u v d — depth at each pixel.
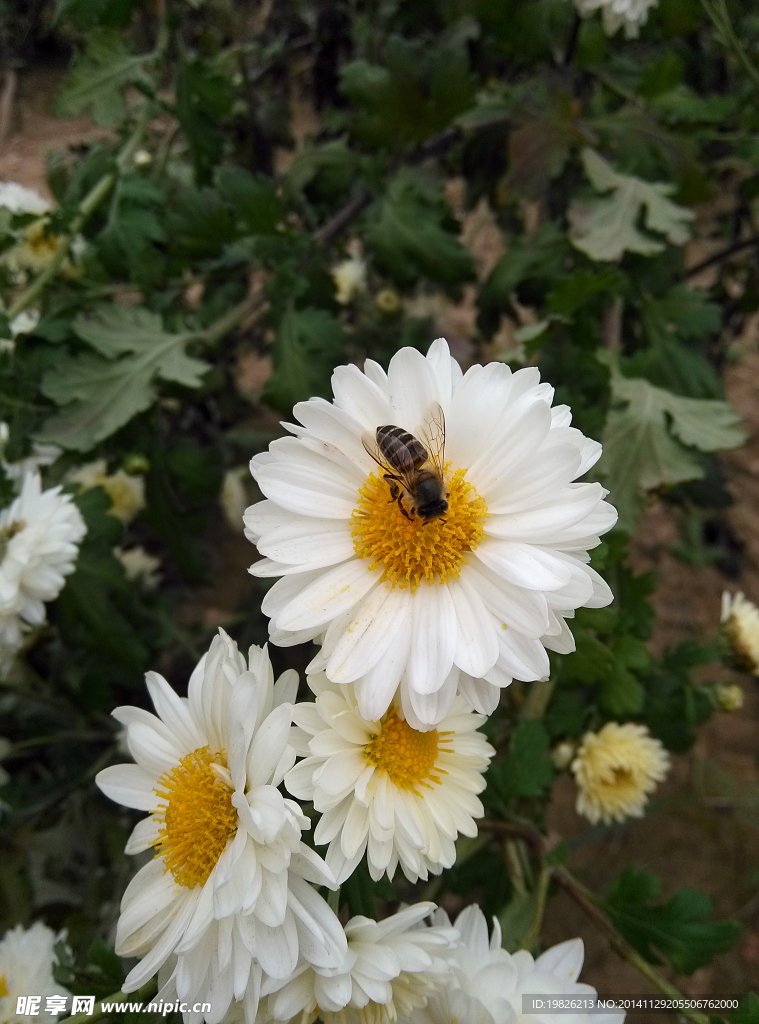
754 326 0.36
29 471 0.14
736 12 0.21
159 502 0.18
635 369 0.16
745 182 0.22
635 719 0.16
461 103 0.17
